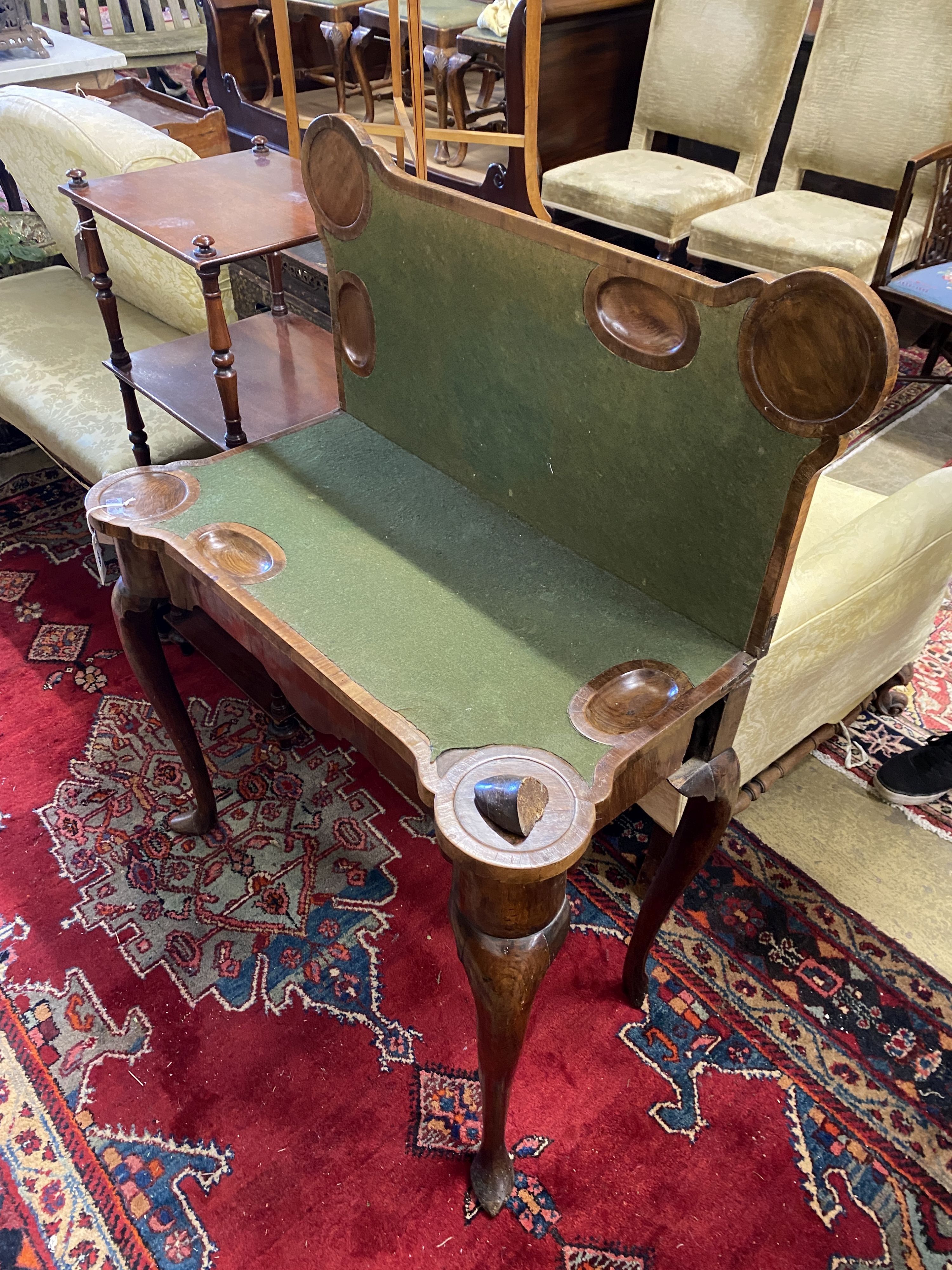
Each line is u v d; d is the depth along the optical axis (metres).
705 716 1.06
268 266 2.14
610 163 3.02
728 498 0.98
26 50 3.84
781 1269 1.17
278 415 1.70
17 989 1.48
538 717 0.96
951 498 1.49
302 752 1.88
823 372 0.82
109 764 1.85
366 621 1.09
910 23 2.50
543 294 1.06
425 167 2.27
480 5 3.23
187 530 1.24
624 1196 1.23
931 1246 1.19
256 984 1.48
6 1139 1.30
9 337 2.34
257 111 3.68
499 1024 0.98
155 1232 1.21
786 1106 1.33
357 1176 1.26
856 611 1.40
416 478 1.36
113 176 1.88
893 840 1.72
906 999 1.47
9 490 2.63
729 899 1.61
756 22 2.77
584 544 1.19
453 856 0.82
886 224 2.63
